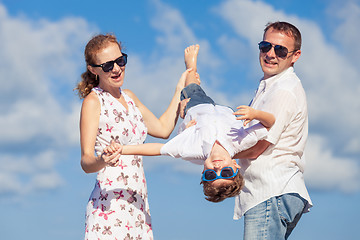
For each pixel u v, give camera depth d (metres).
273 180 4.77
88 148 4.91
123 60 5.08
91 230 4.95
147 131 5.62
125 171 5.00
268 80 5.07
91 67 5.11
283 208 4.75
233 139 4.89
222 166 4.81
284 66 5.05
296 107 4.83
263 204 4.78
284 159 4.83
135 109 5.32
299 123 4.87
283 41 5.01
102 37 5.11
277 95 4.84
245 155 4.88
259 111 4.64
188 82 6.04
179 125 5.65
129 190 5.00
